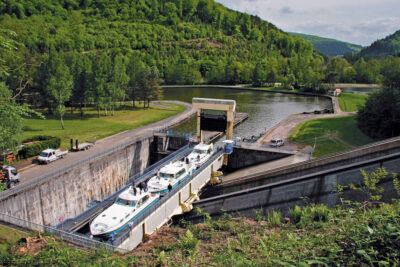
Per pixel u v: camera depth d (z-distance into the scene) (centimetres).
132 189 2566
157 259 1220
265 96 12862
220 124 4347
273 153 4200
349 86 15750
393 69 5303
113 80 6725
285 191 2533
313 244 1024
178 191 2808
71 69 7275
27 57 6506
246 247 1241
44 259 1258
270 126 6919
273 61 18862
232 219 1775
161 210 2516
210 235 1515
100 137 4769
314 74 13712
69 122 5831
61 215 2983
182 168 3080
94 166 3416
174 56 19912
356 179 2239
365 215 1081
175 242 1481
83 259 1311
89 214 2622
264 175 3116
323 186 2380
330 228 1220
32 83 6200
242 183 3288
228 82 18325
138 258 1330
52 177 2839
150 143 4681
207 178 3625
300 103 10644
